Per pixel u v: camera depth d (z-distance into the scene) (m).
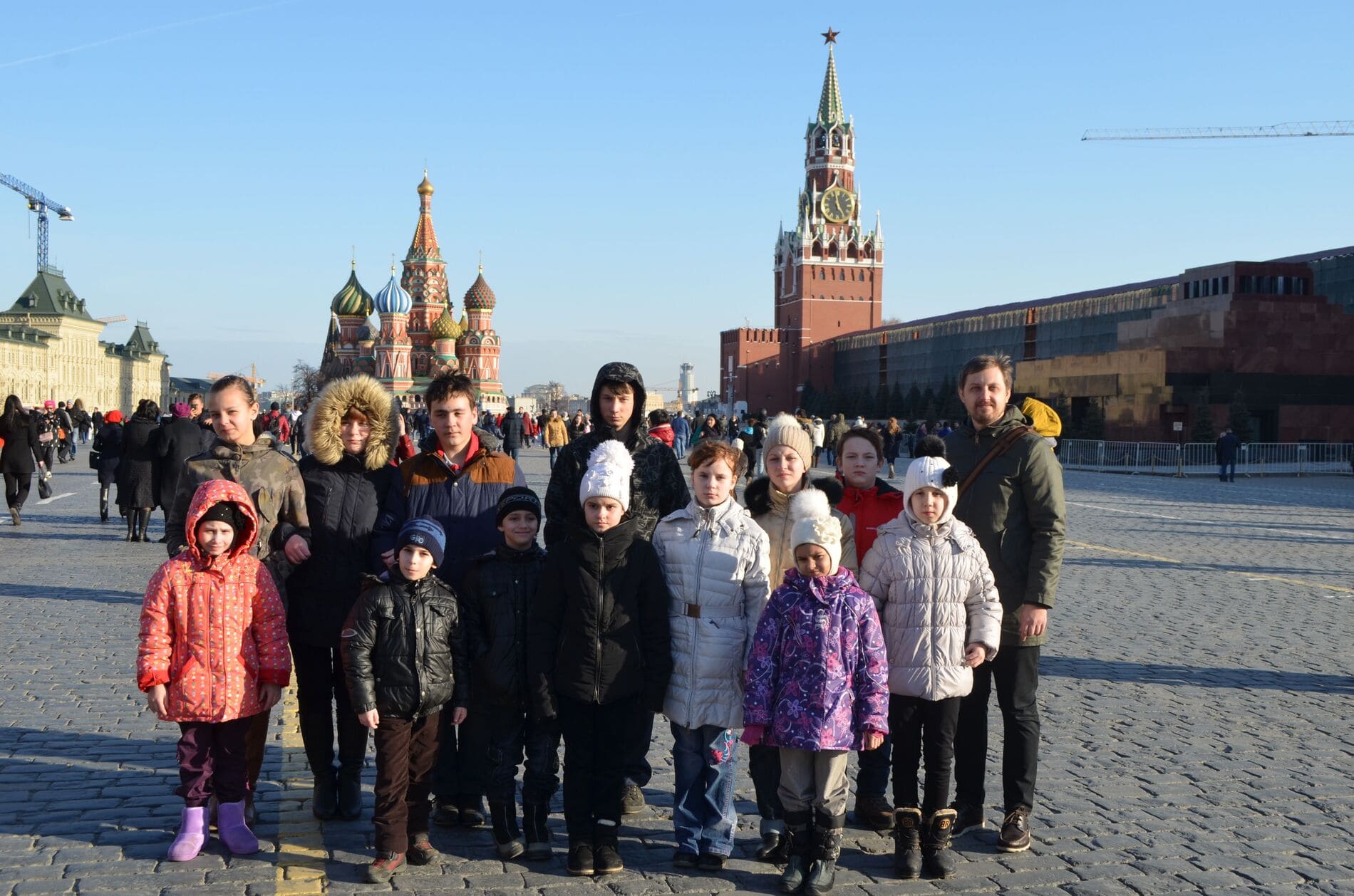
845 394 118.38
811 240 134.12
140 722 7.35
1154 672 9.16
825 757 5.06
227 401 5.66
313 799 6.01
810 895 4.93
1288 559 16.70
